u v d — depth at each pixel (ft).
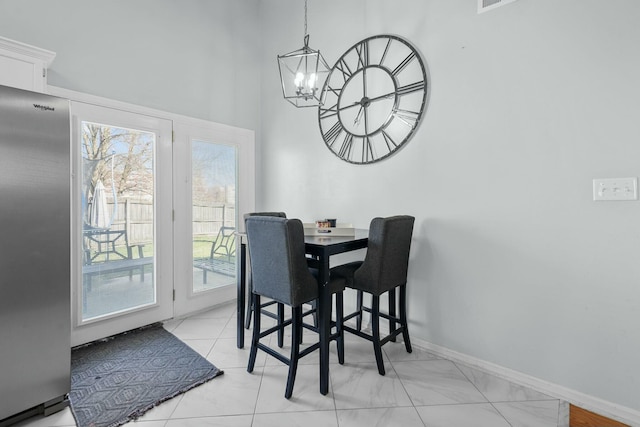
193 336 8.19
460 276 6.91
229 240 10.68
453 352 7.04
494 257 6.43
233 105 10.67
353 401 5.60
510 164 6.19
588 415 5.24
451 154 6.98
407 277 7.77
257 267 6.24
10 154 4.61
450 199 7.02
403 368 6.69
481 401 5.62
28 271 4.87
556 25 5.62
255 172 11.41
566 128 5.56
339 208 9.20
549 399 5.68
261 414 5.25
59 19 7.04
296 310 5.71
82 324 7.50
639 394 5.01
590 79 5.31
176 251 9.30
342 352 6.86
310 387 6.01
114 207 8.04
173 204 9.19
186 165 9.47
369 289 6.44
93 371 6.47
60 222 5.19
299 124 10.19
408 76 7.63
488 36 6.41
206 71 9.92
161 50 8.85
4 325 4.68
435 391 5.90
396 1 7.82
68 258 5.32
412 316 7.72
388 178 8.11
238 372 6.52
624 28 5.02
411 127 7.60
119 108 7.99
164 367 6.64
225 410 5.35
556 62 5.63
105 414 5.21
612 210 5.17
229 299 10.77
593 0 5.27
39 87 5.76
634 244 5.01
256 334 6.49
